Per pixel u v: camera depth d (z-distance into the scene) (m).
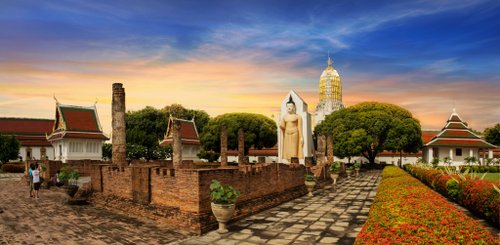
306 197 20.98
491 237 5.86
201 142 59.47
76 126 51.12
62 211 15.34
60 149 52.34
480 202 13.78
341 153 51.66
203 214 12.03
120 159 18.75
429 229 6.29
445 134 55.03
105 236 11.13
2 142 53.06
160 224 12.73
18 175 41.75
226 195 11.50
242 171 14.91
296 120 38.56
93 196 17.47
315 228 12.35
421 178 30.22
